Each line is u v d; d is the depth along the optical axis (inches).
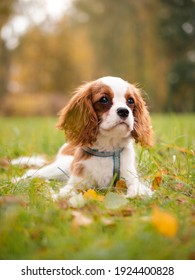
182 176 147.2
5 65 1227.9
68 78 1475.1
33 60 1448.1
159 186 139.9
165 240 88.5
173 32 1211.9
